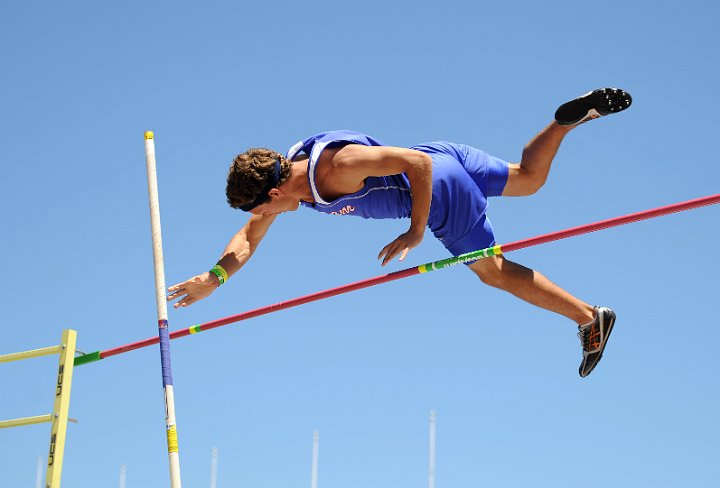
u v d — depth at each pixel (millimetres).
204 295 7277
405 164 6438
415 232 6492
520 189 7238
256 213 6809
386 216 6938
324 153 6605
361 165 6469
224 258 7277
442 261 6773
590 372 7285
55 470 7406
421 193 6457
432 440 15508
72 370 7668
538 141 7102
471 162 7086
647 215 6238
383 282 6957
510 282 7160
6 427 7742
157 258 6895
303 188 6684
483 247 7102
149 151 7055
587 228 6410
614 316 7176
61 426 7496
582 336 7246
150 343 7691
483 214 7062
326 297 7195
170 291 7164
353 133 6703
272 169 6566
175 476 6531
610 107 6738
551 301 7176
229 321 7531
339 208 6785
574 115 6816
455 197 6922
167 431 6613
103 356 7844
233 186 6621
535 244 6574
